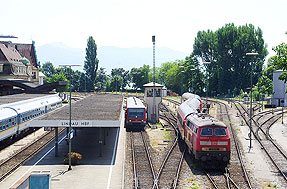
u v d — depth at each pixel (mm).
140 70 141500
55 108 57969
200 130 23672
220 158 23625
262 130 40812
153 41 48938
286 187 19922
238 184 20266
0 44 85750
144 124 42469
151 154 28703
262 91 92625
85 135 38594
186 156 27891
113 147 31547
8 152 30953
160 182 20516
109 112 33281
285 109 65125
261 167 24531
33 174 16297
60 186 19875
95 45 139250
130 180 21078
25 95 61188
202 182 20594
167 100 91688
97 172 22969
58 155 28266
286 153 29234
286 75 31812
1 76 81500
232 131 40688
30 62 101688
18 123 36438
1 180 21203
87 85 141000
